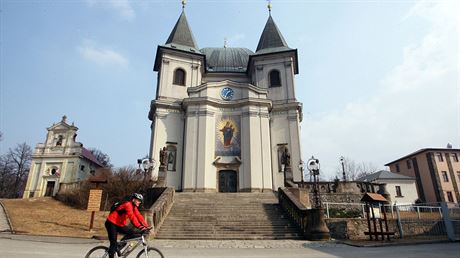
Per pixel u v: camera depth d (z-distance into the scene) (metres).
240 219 17.61
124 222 6.92
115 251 6.63
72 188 32.16
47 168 45.72
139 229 6.77
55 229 15.69
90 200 16.44
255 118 32.66
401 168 58.28
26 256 8.40
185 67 37.09
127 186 28.31
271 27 41.06
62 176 45.00
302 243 13.43
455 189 50.34
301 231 15.73
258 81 37.44
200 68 38.38
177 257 9.37
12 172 57.91
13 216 18.47
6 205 24.48
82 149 48.12
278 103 35.59
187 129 32.19
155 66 39.56
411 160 55.97
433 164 51.50
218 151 32.03
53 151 46.59
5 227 15.32
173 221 17.19
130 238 6.88
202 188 29.77
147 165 26.53
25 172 57.53
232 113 33.47
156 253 7.11
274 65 37.78
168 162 32.16
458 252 10.98
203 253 10.34
